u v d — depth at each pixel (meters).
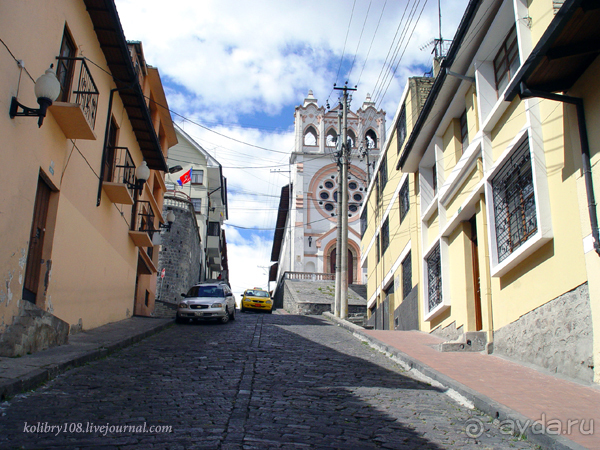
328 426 5.88
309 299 33.66
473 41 12.09
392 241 22.83
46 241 10.43
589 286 7.78
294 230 47.03
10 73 8.20
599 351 7.49
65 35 10.91
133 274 18.09
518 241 10.22
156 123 21.97
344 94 25.81
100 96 13.30
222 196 46.62
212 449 4.85
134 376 8.23
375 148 49.91
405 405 7.07
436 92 14.13
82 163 12.15
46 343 9.52
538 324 9.33
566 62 7.86
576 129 8.26
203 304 19.14
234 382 8.09
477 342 11.55
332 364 10.25
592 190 7.76
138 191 18.50
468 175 13.20
